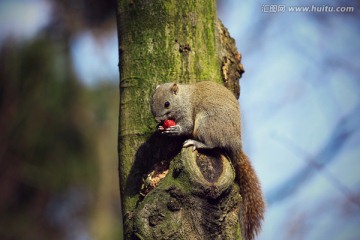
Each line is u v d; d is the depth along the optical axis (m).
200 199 8.71
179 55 9.79
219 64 10.39
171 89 9.75
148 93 9.72
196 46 9.88
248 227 11.47
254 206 11.46
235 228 8.91
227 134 10.52
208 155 9.27
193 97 10.48
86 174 23.77
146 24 9.73
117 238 23.61
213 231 8.75
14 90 23.58
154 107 9.72
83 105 23.62
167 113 9.93
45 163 23.78
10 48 23.38
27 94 23.62
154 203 8.70
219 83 10.51
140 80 9.72
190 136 10.80
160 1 9.73
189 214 8.71
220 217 8.77
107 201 23.81
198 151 9.39
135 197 9.45
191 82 9.94
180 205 8.73
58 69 23.52
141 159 9.59
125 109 9.75
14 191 23.78
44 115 23.69
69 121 23.75
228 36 10.66
